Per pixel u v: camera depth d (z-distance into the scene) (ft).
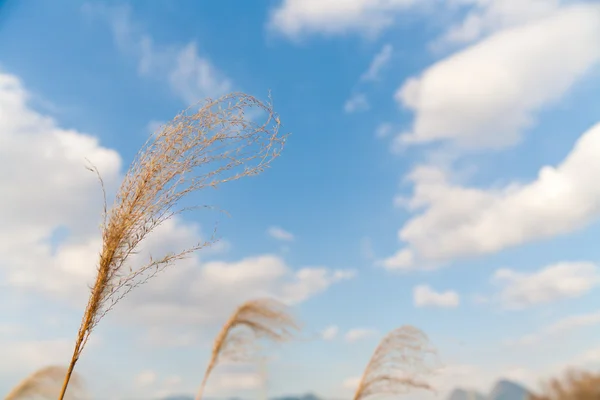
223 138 8.27
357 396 10.37
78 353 7.25
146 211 7.73
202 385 9.84
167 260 7.70
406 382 10.11
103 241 7.64
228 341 10.14
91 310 7.38
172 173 7.93
